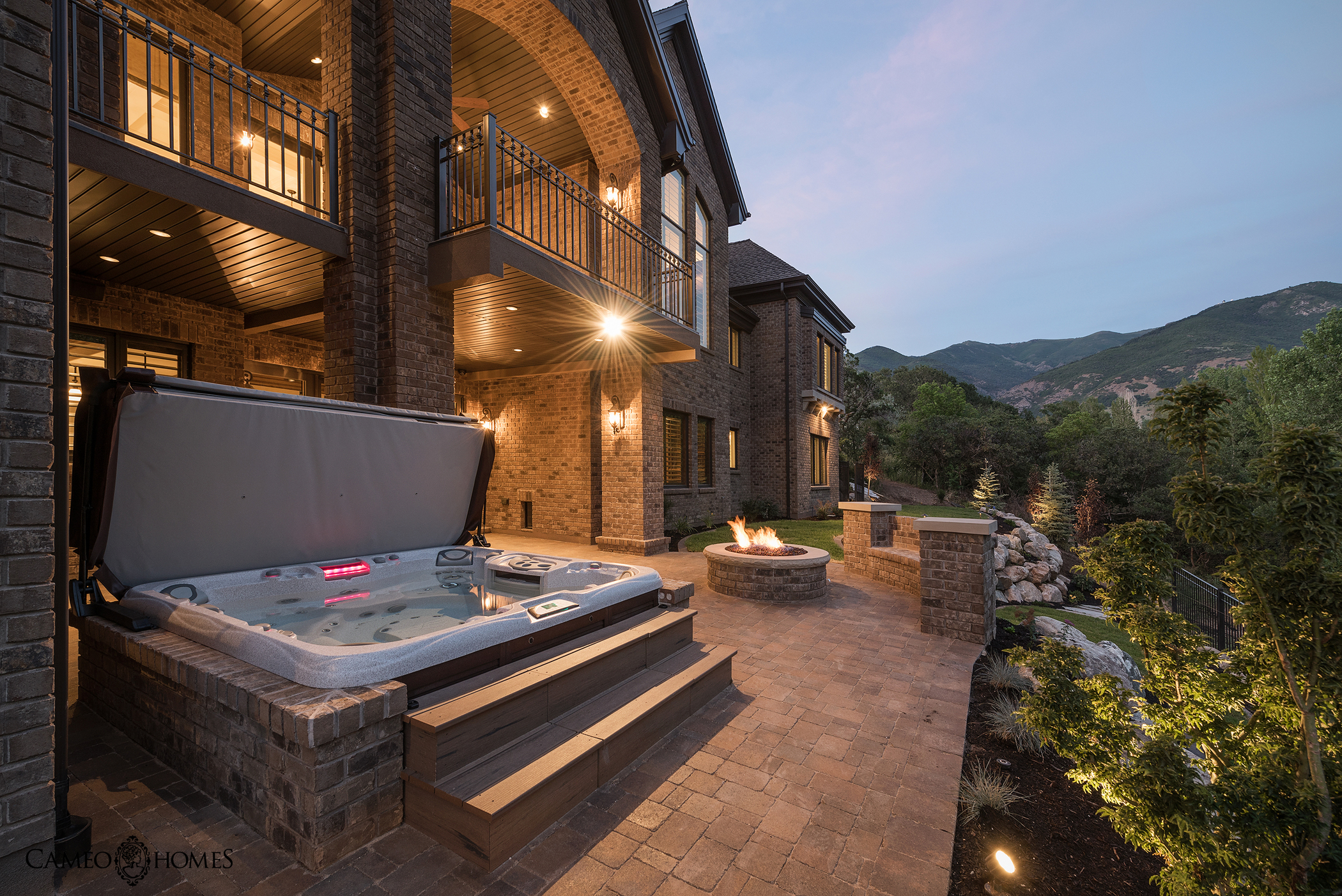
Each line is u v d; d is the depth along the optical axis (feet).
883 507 28.17
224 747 8.56
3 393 6.45
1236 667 7.86
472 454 19.20
